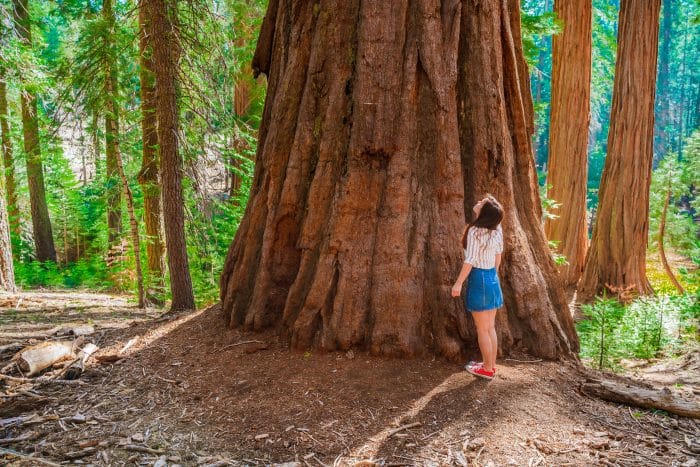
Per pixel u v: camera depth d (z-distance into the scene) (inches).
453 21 190.4
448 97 188.1
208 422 147.4
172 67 284.7
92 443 138.3
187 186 393.4
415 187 187.5
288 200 198.4
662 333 322.0
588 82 601.6
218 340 199.5
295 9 205.5
